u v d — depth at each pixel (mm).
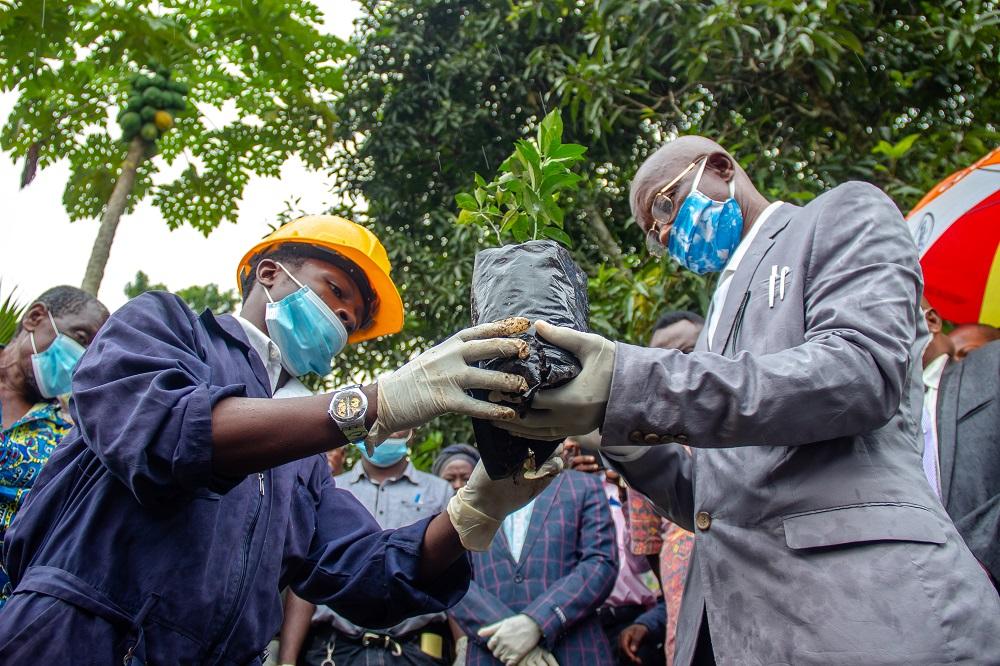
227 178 9141
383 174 8133
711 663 1958
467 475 4746
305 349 2277
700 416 1568
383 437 1507
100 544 1606
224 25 8305
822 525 1682
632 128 7344
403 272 7441
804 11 5617
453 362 1489
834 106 6477
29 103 8398
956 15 6453
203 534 1662
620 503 4375
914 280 1801
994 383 2861
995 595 1639
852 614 1598
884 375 1628
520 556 3600
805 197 5676
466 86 7914
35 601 1534
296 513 2074
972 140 5910
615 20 6410
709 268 2338
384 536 2047
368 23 8414
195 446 1474
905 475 1731
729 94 6590
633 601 4141
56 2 7219
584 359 1579
